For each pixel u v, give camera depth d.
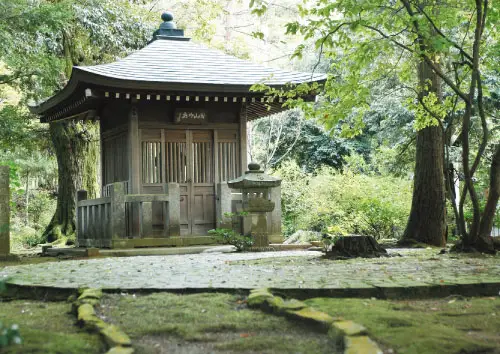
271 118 31.94
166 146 13.52
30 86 17.69
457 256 9.34
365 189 19.28
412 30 9.81
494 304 5.04
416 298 5.45
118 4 21.34
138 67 13.34
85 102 13.55
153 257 10.77
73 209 18.69
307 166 32.31
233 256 10.62
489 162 19.91
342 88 10.02
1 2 14.19
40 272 7.87
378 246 9.89
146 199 12.30
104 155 15.07
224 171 13.95
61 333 4.04
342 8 9.26
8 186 11.01
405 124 22.86
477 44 9.50
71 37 19.78
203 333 4.16
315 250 12.29
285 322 4.32
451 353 3.51
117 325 4.34
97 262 9.67
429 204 14.68
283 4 37.06
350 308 4.68
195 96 13.05
